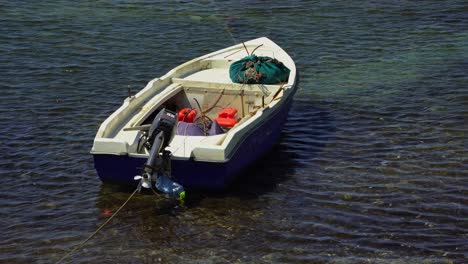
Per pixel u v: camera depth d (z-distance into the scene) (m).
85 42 20.95
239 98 14.34
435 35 21.50
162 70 18.95
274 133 14.16
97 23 22.62
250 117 13.29
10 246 11.06
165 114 11.87
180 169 12.07
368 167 13.55
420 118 15.73
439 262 10.54
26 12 23.38
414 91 17.33
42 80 18.12
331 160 13.91
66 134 15.10
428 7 23.98
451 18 22.92
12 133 15.07
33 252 10.90
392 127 15.33
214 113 14.48
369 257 10.69
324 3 24.69
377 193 12.56
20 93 17.27
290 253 10.80
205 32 22.06
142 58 19.81
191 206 12.14
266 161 13.91
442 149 14.17
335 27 22.34
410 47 20.55
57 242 11.17
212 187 12.25
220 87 14.38
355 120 15.80
